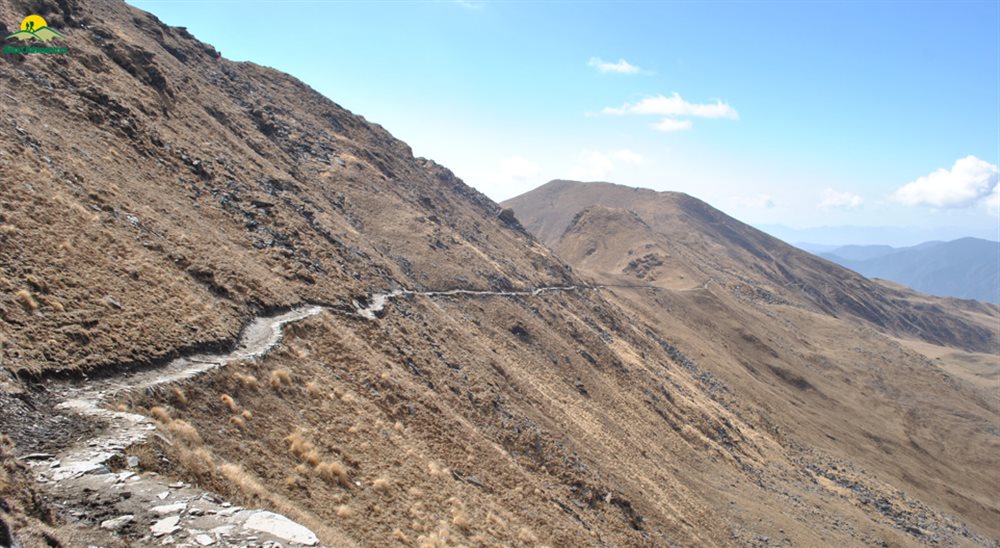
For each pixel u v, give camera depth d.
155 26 95.62
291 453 23.62
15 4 52.22
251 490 18.08
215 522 14.42
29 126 35.69
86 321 22.72
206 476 17.20
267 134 93.94
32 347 19.48
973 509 121.38
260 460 21.64
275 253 47.75
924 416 173.88
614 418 72.44
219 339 28.55
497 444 43.09
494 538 27.44
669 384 102.62
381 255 75.06
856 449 129.50
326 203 79.50
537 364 74.69
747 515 64.44
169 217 39.22
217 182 52.50
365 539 20.48
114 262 28.20
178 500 14.97
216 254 38.72
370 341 44.06
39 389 18.20
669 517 51.12
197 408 22.22
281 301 39.12
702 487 67.31
